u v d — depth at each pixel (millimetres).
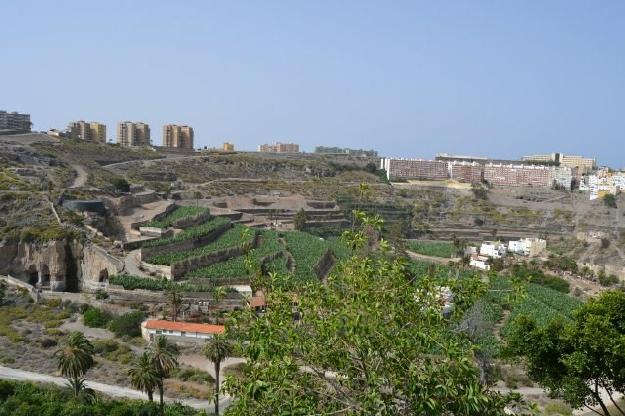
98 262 156875
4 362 104500
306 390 32625
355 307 32312
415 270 193375
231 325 37312
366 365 32719
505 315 163250
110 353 111438
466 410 29266
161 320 119688
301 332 34219
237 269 155750
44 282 161375
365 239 39656
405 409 31219
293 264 180625
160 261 151750
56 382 97188
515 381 105188
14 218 172250
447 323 35656
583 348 47031
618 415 80812
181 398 95125
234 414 32906
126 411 78625
